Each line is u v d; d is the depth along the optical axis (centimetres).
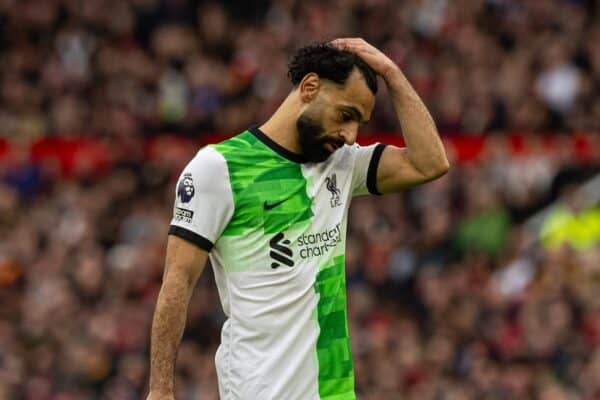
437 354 4988
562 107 6356
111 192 5975
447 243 5597
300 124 2211
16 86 6662
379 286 5350
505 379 4881
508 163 6084
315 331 2212
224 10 6906
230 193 2197
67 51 6831
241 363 2212
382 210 5672
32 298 5431
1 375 4975
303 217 2222
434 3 6844
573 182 6038
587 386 4866
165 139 6338
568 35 6725
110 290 5409
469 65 6550
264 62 6606
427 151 2302
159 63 6712
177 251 2203
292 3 6900
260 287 2203
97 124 6456
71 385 4981
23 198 6166
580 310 5169
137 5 6925
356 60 2216
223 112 6425
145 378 4984
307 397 2202
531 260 5478
